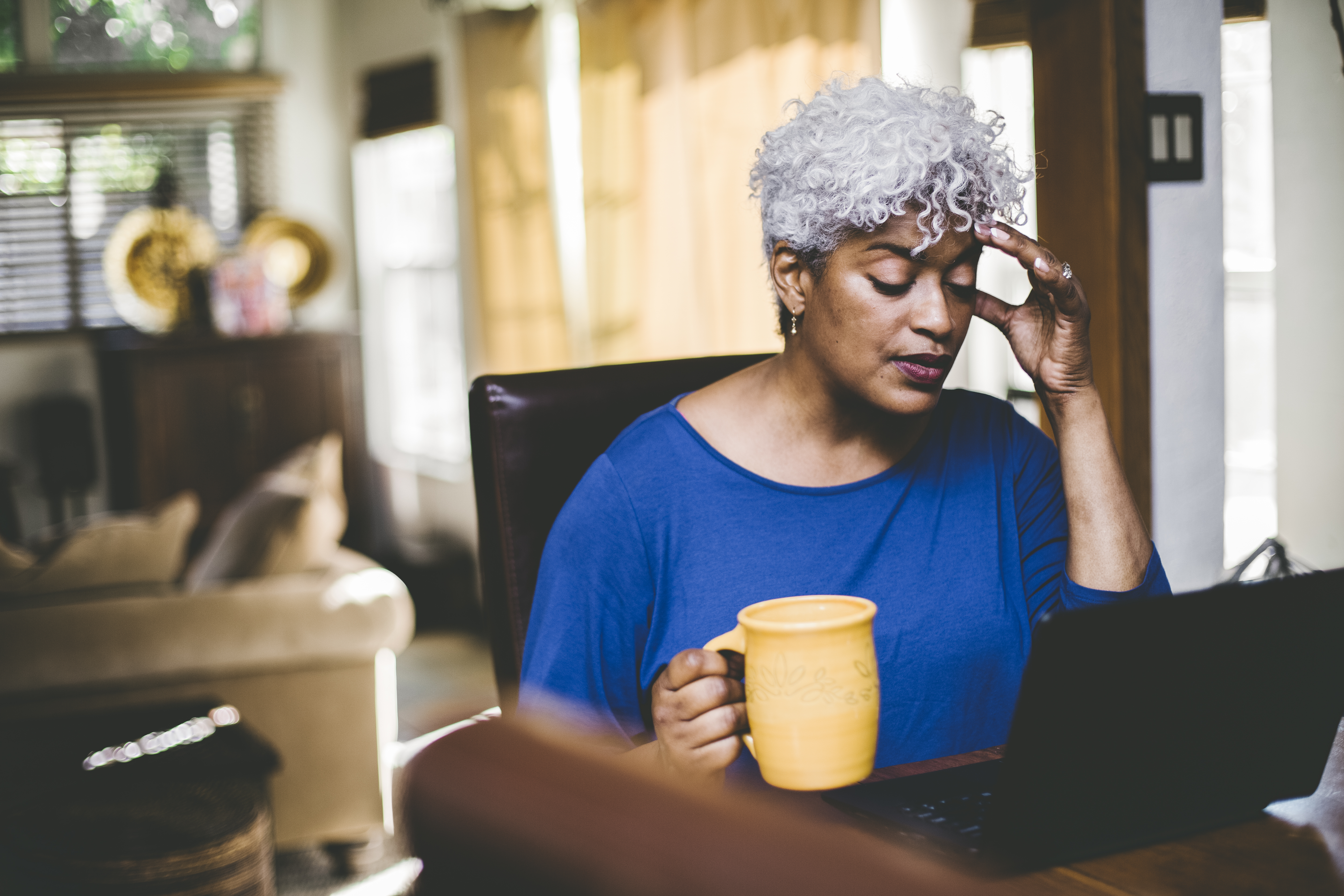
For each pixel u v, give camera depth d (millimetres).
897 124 906
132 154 5309
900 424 1059
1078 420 1028
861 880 186
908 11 2771
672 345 3330
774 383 1047
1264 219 2348
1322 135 2066
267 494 2814
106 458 5277
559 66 4016
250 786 2102
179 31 5387
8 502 4820
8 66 5160
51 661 2311
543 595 1022
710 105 3104
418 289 5309
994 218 966
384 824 2654
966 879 193
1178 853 762
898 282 922
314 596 2533
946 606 1048
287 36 5492
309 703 2562
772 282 1038
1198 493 2033
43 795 2012
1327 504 2160
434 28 4750
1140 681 710
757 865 190
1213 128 1997
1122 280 1915
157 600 2441
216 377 4973
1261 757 780
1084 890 710
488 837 209
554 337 3986
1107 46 1880
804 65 2826
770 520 1024
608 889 194
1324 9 2016
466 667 4312
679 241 3291
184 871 1837
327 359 5148
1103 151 1905
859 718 726
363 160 5539
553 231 3949
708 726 771
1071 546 1030
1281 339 2205
